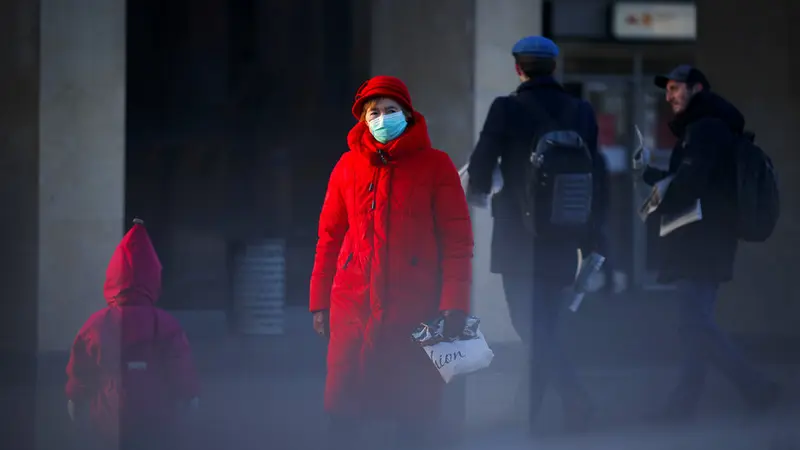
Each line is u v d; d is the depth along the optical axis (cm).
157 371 1923
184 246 3712
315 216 3809
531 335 2206
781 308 3294
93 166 3091
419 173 1755
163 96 3662
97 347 1900
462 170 2277
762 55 3309
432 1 3212
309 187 3816
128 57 3581
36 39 3069
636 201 4734
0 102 3062
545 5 4628
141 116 3619
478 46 3183
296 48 3778
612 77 4703
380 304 1744
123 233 3102
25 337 3061
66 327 3077
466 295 1753
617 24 4656
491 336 3066
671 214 2312
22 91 3069
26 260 3066
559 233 2162
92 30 3094
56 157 3077
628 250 4762
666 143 4772
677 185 2283
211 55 3731
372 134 1762
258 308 3369
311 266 3769
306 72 3788
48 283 3069
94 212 3091
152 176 3666
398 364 1752
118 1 3102
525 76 2238
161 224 3691
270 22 3775
